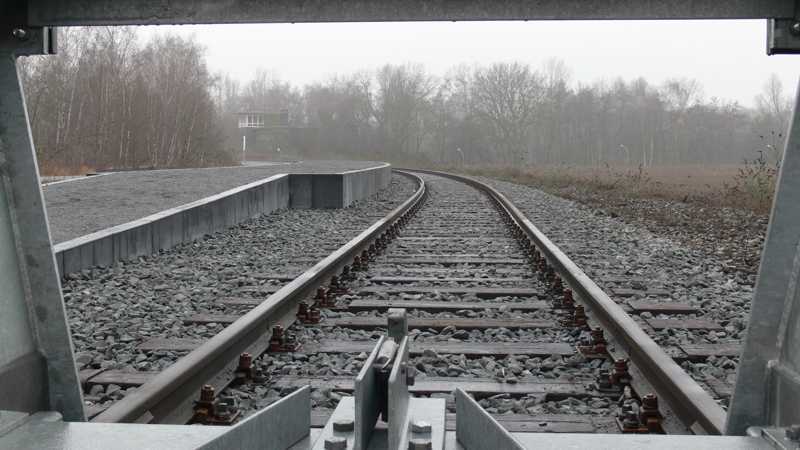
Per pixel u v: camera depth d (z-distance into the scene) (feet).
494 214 51.52
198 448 5.25
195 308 20.31
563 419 11.43
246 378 13.37
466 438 6.96
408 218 46.75
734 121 328.70
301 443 7.28
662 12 6.81
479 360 15.20
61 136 141.79
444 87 315.17
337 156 329.52
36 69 134.82
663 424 10.90
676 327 17.52
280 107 402.52
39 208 7.20
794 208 6.72
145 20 7.06
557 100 314.76
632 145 347.56
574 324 17.94
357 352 15.61
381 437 6.56
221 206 40.50
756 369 7.00
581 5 6.88
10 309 6.92
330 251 32.12
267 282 24.52
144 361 14.65
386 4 6.95
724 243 36.29
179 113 160.97
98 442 6.40
